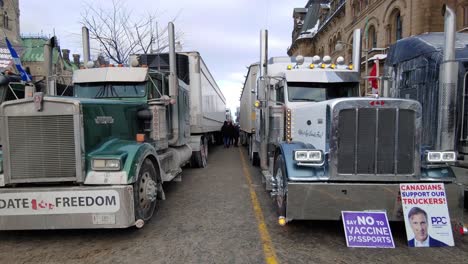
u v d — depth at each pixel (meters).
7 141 4.47
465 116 5.89
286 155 4.88
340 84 7.22
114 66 7.05
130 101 6.28
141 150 4.92
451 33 5.00
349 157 4.49
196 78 11.48
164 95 7.18
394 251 4.29
